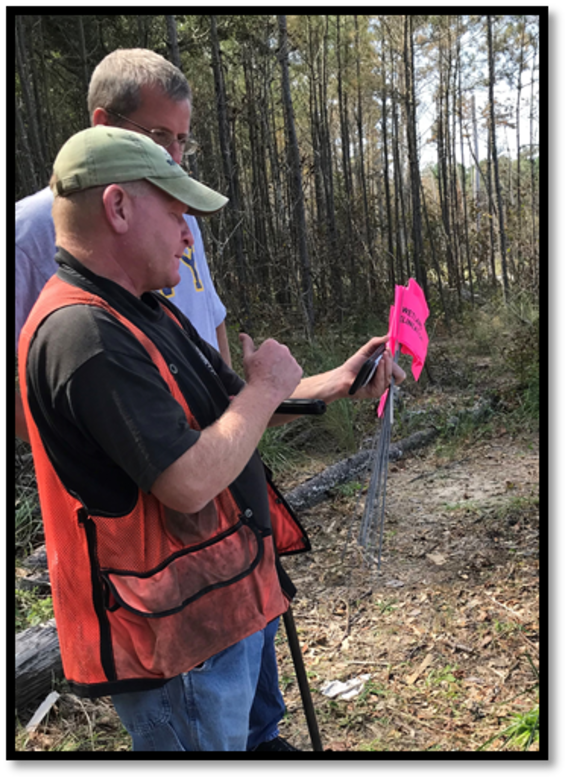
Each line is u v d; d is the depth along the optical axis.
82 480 1.21
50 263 1.78
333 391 1.70
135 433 1.13
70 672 1.26
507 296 11.49
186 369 1.32
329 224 11.71
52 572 1.27
